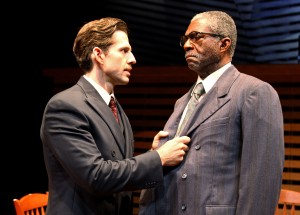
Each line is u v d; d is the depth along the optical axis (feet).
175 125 10.91
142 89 22.07
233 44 10.44
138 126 22.13
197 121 10.05
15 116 26.14
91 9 28.78
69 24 28.04
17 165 25.79
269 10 28.68
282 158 9.23
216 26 10.15
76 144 9.86
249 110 9.37
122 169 9.85
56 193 10.44
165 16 29.63
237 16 29.12
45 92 25.76
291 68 19.34
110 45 10.61
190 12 29.45
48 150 10.53
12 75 26.73
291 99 20.08
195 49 10.26
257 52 28.89
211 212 9.32
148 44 29.71
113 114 11.03
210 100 10.15
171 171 10.25
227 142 9.54
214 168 9.54
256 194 8.93
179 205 9.84
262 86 9.50
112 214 10.63
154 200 10.45
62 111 10.10
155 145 10.91
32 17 27.48
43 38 27.66
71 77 22.75
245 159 9.21
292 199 13.75
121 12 29.55
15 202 13.21
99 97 10.74
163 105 21.83
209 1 29.32
